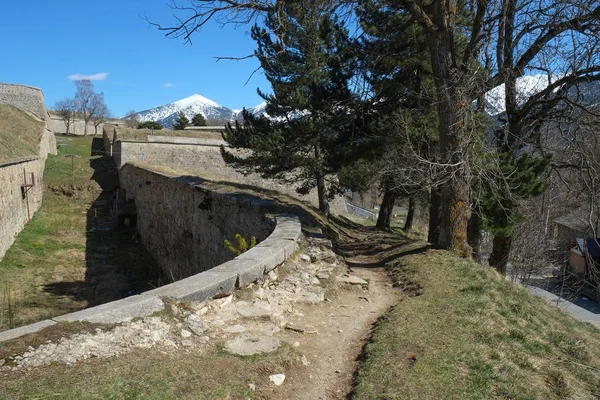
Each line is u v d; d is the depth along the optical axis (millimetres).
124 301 3807
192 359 3322
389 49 11883
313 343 4293
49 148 33562
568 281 17078
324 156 14297
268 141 13500
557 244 18953
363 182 12320
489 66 10328
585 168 9477
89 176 28719
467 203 8445
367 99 11992
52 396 2506
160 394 2721
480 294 5754
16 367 2762
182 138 29422
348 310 5422
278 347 3797
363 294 6133
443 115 8281
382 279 7148
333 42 12812
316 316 5070
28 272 14445
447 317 4770
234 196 10531
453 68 8281
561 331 5426
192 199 12922
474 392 3207
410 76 12477
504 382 3395
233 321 4277
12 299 11781
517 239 14883
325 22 12203
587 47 8320
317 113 13250
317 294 5598
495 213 9125
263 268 5328
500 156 9219
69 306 11836
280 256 5914
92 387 2658
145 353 3252
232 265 5121
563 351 4473
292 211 9656
